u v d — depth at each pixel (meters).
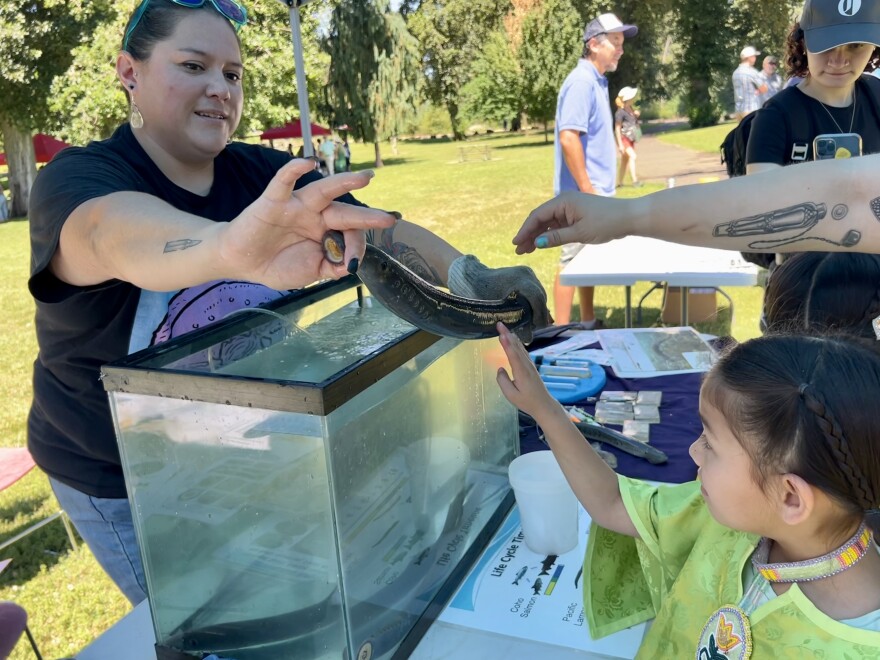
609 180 4.30
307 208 0.71
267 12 17.72
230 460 0.88
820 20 2.30
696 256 3.46
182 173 1.54
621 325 4.94
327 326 1.17
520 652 1.01
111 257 1.00
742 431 0.82
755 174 0.97
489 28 30.44
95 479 1.54
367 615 0.92
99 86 15.88
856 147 2.11
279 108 18.61
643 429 1.66
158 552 1.00
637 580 1.10
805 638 0.80
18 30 16.30
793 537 0.83
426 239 1.40
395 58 23.91
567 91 3.98
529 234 1.07
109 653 1.10
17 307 8.43
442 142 36.12
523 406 1.10
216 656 1.00
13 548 3.16
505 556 1.21
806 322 1.29
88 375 1.44
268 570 0.92
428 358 1.02
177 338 1.03
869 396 0.77
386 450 0.94
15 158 19.84
